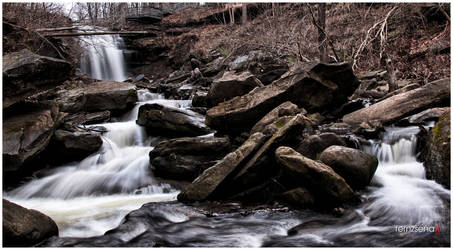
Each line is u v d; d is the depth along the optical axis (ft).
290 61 48.70
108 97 35.19
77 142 23.77
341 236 13.21
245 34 58.85
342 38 45.93
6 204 12.91
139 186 20.75
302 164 15.81
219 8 94.17
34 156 20.92
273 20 52.34
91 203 18.69
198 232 14.07
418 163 18.86
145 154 24.85
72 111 34.09
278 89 26.17
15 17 40.06
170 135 27.71
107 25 68.03
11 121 21.58
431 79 35.58
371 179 17.57
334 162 16.71
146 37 85.92
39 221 13.21
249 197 17.81
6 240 12.06
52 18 48.78
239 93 30.78
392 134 21.42
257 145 18.44
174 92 46.29
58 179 21.45
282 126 20.12
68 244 12.69
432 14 42.88
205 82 53.36
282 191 17.46
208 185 17.44
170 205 16.98
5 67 20.54
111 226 15.07
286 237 13.50
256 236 13.66
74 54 55.57
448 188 15.80
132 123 31.04
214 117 25.07
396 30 45.78
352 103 29.55
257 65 48.83
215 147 21.50
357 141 21.21
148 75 81.10
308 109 27.50
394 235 12.84
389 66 34.24
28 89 21.65
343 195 15.34
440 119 18.24
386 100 25.80
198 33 84.12
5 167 19.72
